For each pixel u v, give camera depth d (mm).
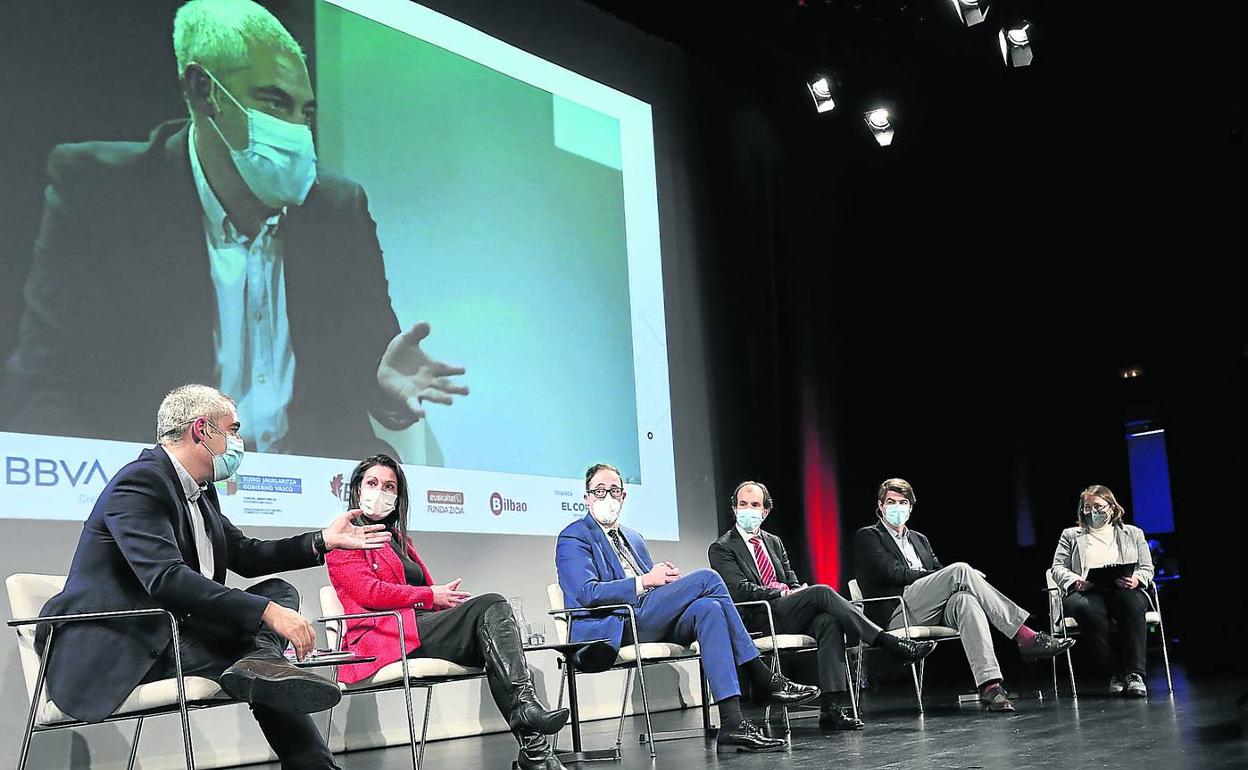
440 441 4809
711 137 6816
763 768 2908
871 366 7398
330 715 4102
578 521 3861
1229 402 7746
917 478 7520
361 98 4812
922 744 3254
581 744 3963
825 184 7398
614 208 5992
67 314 3717
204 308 4098
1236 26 6309
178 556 2242
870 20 6590
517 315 5297
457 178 5152
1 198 3621
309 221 4504
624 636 3600
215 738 3838
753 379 6730
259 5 4484
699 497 6227
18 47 3746
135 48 4062
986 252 7930
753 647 3516
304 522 4234
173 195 4082
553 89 5770
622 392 5785
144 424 3863
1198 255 7691
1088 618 4895
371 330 4637
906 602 4629
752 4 6500
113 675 2205
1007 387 7922
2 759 3330
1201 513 7879
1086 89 6965
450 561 4711
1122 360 8031
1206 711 3795
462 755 3791
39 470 3566
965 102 7137
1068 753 2900
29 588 2420
